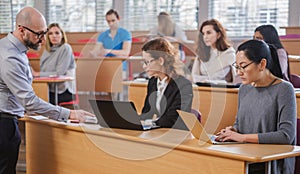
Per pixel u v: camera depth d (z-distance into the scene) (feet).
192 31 15.87
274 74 7.56
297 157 7.63
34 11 8.68
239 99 7.98
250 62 7.29
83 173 8.19
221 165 6.16
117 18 18.75
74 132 8.24
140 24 16.22
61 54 16.75
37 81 14.69
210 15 22.38
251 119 7.63
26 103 8.43
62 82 15.67
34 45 8.75
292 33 19.81
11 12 26.20
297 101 9.96
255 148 6.46
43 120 8.79
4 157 8.70
